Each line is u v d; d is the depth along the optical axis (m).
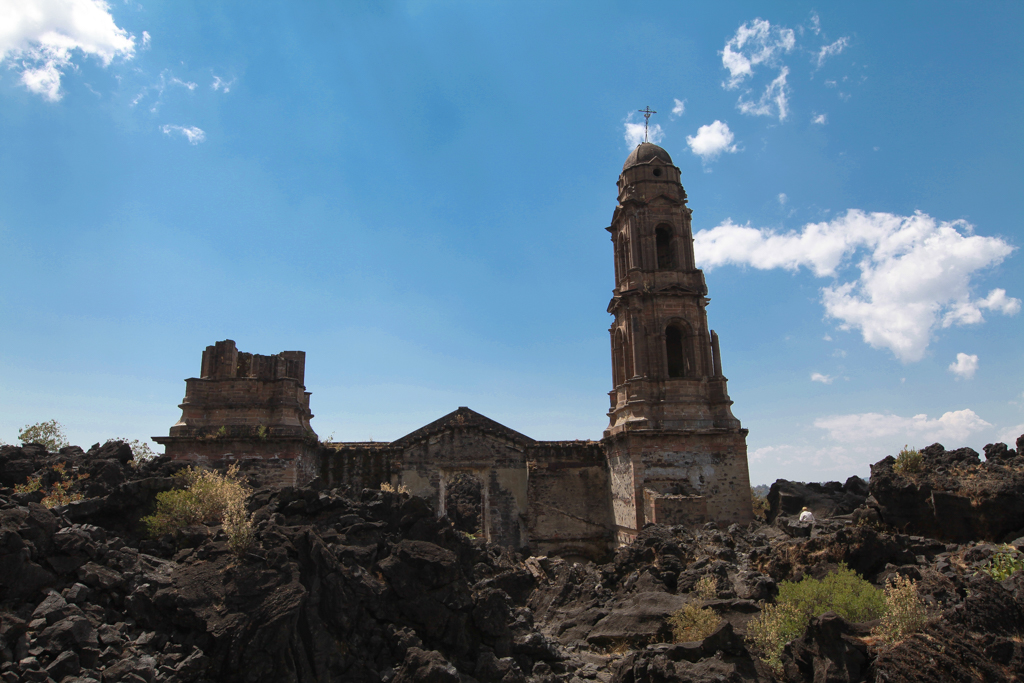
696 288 44.16
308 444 40.56
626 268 45.88
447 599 17.81
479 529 68.38
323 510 19.61
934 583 19.72
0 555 13.80
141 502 18.84
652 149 47.66
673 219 45.44
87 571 15.07
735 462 40.22
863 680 16.53
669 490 39.25
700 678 17.41
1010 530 25.08
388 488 31.11
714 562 26.80
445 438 45.00
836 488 40.41
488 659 17.42
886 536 24.17
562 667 19.39
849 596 19.06
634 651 19.50
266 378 39.50
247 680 14.09
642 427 40.06
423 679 14.80
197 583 15.36
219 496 19.38
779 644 18.75
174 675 13.51
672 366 46.47
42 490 22.86
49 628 13.09
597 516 44.62
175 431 38.31
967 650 15.34
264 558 16.14
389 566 17.56
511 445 45.44
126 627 14.45
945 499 26.77
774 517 39.41
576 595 27.88
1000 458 29.86
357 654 15.87
